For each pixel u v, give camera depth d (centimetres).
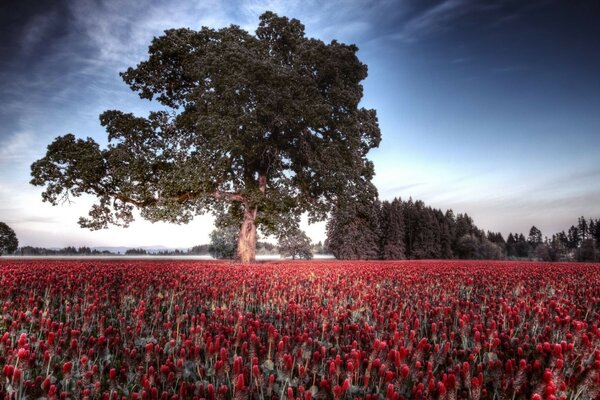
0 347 452
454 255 10869
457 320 712
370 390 400
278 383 432
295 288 1176
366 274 1614
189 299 923
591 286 1276
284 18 3219
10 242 5447
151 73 3347
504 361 500
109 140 2969
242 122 2716
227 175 3181
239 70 2755
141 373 443
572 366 444
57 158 2797
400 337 512
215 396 340
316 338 557
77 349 481
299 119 2892
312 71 3078
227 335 579
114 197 2998
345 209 3138
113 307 894
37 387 372
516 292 1138
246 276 1473
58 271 1483
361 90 3281
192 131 3153
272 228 3062
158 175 3014
